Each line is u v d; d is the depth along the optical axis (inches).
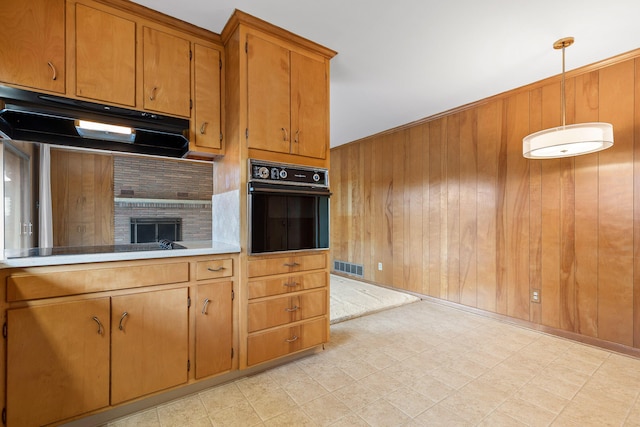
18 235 141.9
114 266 62.2
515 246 119.6
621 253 94.7
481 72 105.8
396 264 169.3
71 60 64.9
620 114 94.9
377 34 84.0
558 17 76.3
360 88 118.6
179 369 69.5
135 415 65.1
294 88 87.5
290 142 86.7
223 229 89.9
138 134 82.7
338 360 90.4
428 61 98.7
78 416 58.9
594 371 84.1
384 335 109.3
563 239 106.9
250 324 79.2
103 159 218.1
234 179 81.7
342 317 124.0
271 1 70.6
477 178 132.2
